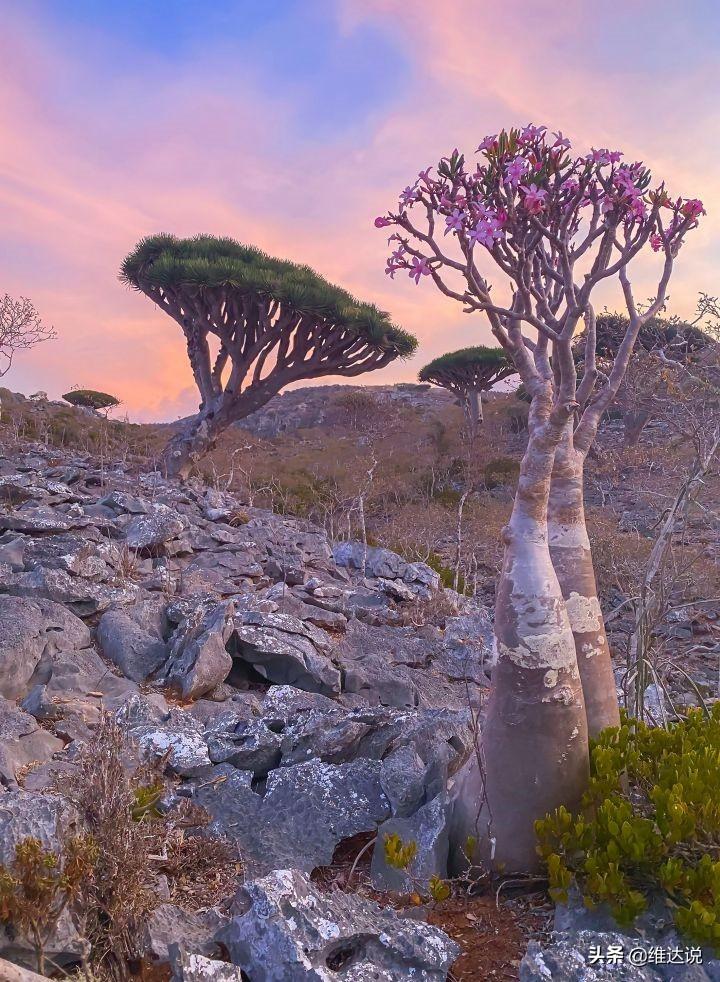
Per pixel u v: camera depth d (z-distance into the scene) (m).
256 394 20.42
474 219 3.57
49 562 7.80
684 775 3.80
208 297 19.25
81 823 3.55
